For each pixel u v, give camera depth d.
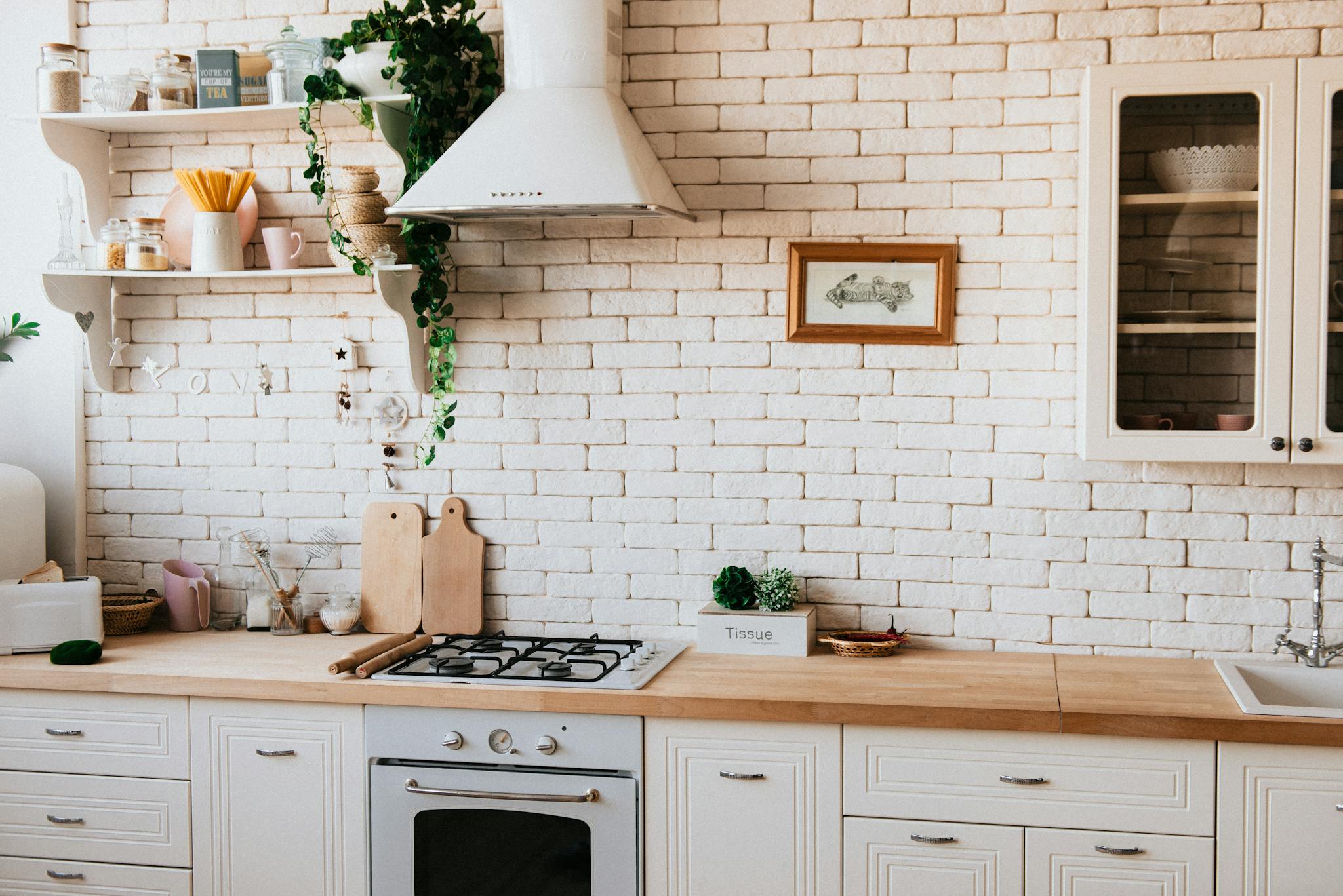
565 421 3.37
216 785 2.97
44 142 3.34
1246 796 2.55
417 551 3.44
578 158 2.82
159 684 2.96
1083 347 2.88
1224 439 2.77
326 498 3.52
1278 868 2.54
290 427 3.53
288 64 3.22
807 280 3.22
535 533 3.40
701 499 3.31
